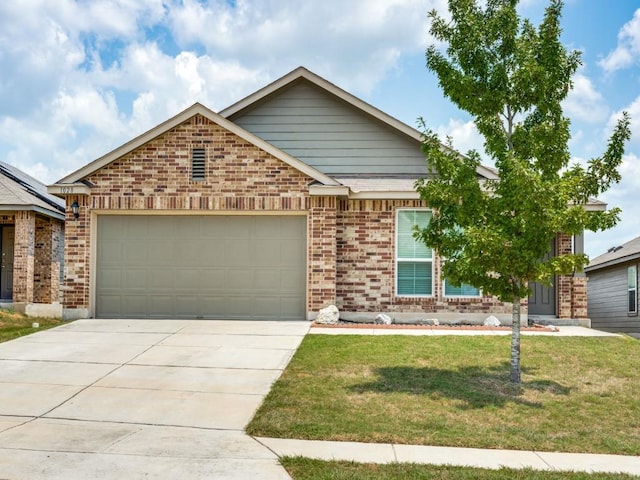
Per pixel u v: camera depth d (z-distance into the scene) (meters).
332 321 14.88
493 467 6.41
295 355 11.42
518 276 9.59
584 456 6.94
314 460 6.44
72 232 15.52
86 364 10.78
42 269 20.62
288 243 15.63
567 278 16.44
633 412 8.58
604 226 9.44
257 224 15.68
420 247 16.28
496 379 10.05
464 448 7.09
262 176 15.47
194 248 15.73
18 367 10.55
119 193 15.54
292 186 15.44
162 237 15.75
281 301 15.58
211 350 11.88
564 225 9.23
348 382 9.70
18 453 6.59
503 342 12.73
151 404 8.58
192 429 7.55
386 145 17.88
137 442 7.03
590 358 11.52
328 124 17.98
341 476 5.96
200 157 15.54
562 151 9.73
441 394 9.15
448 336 13.30
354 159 17.88
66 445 6.89
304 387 9.35
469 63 10.11
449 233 10.09
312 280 15.31
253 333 13.55
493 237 9.11
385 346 12.16
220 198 15.45
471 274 9.73
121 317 15.68
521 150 9.80
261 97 17.91
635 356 11.75
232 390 9.28
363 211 16.22
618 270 22.52
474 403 8.77
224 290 15.66
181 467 6.20
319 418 7.97
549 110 9.93
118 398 8.85
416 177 17.62
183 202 15.45
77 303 15.45
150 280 15.70
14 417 7.97
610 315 23.33
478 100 9.92
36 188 22.88
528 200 8.90
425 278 16.27
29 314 18.41
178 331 13.77
